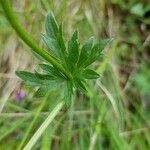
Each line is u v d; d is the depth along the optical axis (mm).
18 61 258
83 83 145
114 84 266
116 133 238
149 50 302
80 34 274
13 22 96
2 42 267
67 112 238
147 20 309
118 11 307
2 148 237
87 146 240
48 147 212
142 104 274
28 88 248
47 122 165
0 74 256
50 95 233
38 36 262
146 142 256
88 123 249
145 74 285
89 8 286
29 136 233
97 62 269
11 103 249
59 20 263
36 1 269
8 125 238
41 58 136
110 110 252
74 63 136
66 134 230
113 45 279
